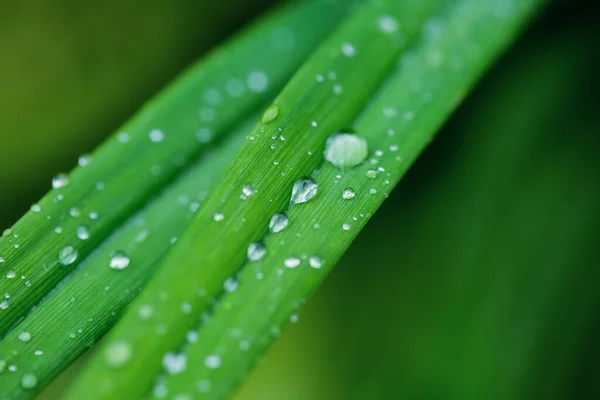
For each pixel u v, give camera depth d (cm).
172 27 20
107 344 13
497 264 17
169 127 16
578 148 18
